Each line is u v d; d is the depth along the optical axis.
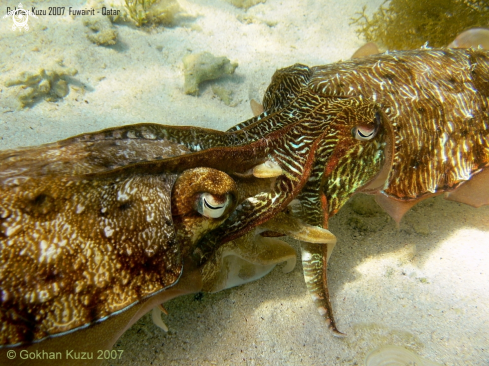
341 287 0.30
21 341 0.16
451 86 0.31
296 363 0.25
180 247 0.20
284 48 0.64
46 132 0.42
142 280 0.18
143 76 0.54
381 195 0.31
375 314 0.28
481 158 0.32
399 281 0.30
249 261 0.26
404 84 0.30
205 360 0.24
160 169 0.20
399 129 0.29
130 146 0.22
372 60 0.34
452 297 0.29
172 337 0.25
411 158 0.30
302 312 0.28
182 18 0.66
